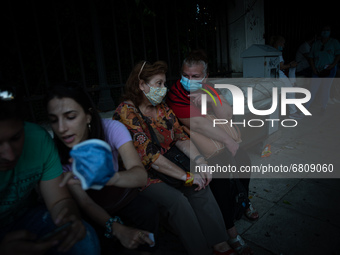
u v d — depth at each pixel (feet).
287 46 20.17
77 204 5.01
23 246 3.31
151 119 6.48
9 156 3.56
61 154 5.01
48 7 10.67
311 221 7.72
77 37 9.06
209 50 15.29
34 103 9.80
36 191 5.37
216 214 6.28
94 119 4.91
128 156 5.08
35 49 10.70
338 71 21.62
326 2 23.15
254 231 7.44
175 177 6.05
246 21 14.30
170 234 7.49
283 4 18.78
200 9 13.62
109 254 6.09
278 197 8.98
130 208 5.52
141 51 13.25
